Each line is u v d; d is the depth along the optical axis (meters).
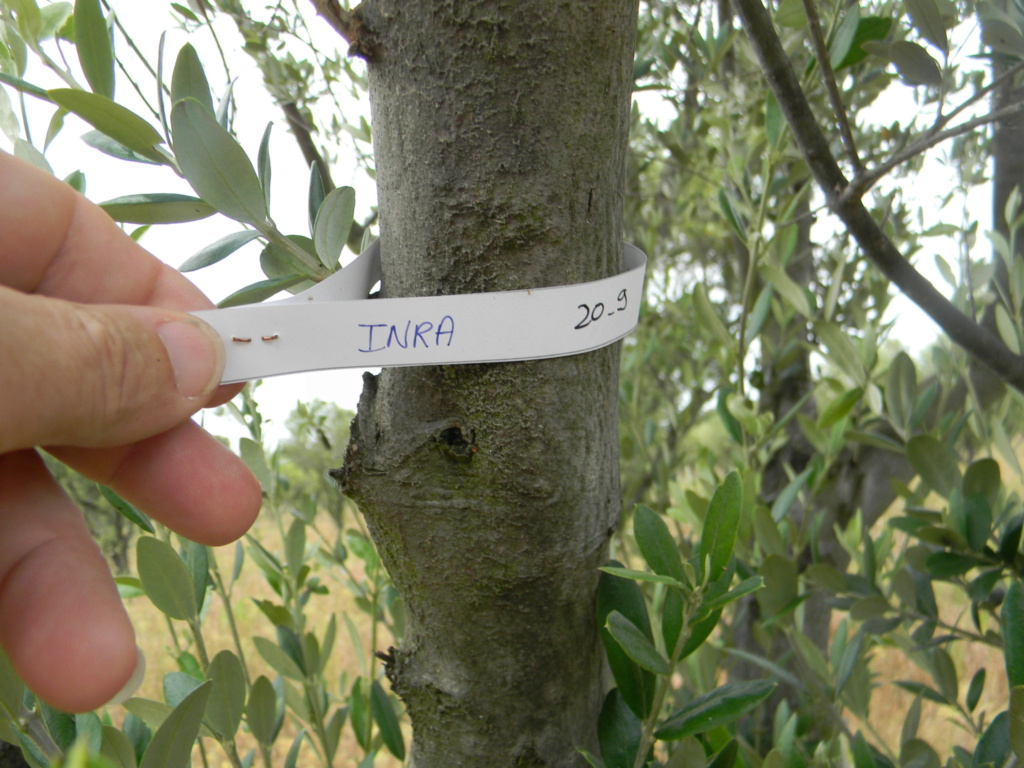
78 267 0.20
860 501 0.41
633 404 0.47
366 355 0.16
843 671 0.27
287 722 0.62
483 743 0.19
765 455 0.36
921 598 0.27
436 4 0.14
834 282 0.32
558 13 0.14
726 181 0.36
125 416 0.16
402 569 0.18
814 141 0.20
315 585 0.33
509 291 0.15
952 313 0.22
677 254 0.63
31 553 0.17
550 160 0.15
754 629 0.37
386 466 0.17
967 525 0.25
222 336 0.17
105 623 0.17
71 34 0.20
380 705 0.29
